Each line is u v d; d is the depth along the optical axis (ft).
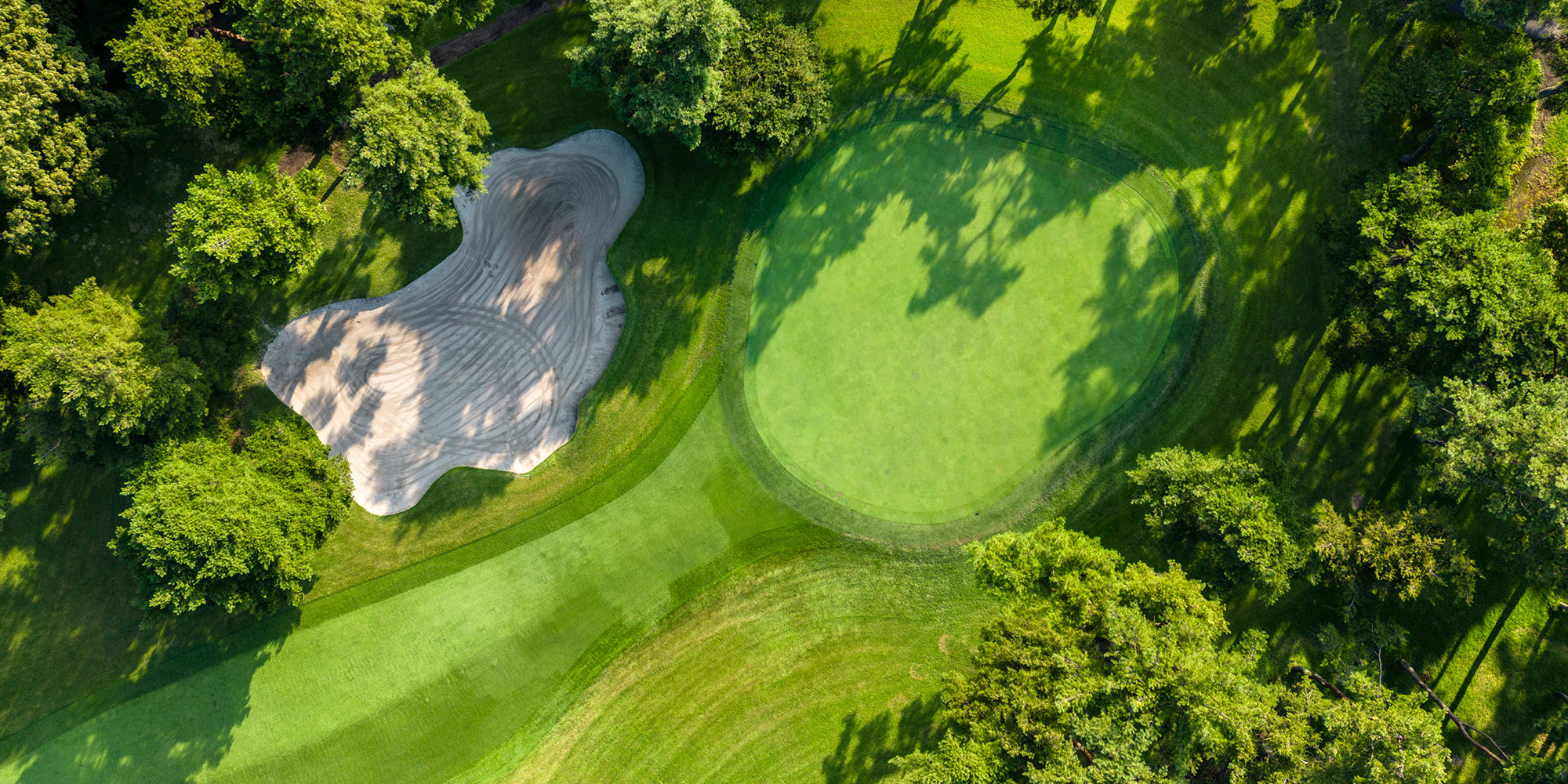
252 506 129.18
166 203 150.30
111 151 147.84
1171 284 149.07
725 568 151.74
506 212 155.33
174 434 134.10
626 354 154.10
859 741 148.25
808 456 151.02
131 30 119.34
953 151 152.05
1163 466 126.41
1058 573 125.18
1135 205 150.20
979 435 149.18
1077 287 149.79
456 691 151.74
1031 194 151.12
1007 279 150.20
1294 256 148.46
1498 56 127.54
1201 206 149.69
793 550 151.43
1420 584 121.90
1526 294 116.67
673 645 151.43
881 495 150.00
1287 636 145.69
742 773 148.87
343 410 154.92
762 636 150.92
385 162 118.11
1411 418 145.79
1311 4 138.31
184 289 147.43
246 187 120.37
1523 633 142.51
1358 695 123.03
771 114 130.93
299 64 120.06
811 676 150.10
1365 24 149.18
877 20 153.58
